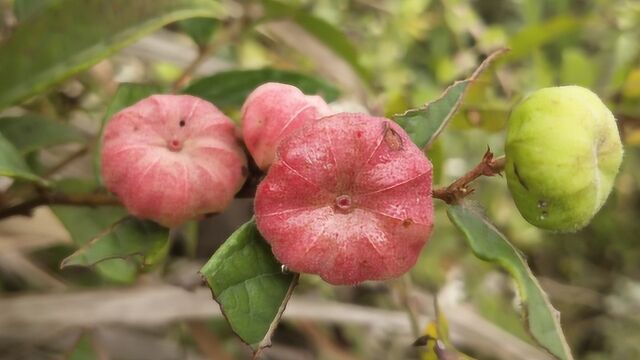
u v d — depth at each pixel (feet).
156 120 0.23
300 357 0.47
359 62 0.42
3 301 0.35
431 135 0.24
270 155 0.23
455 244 0.50
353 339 0.48
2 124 0.32
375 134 0.20
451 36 0.61
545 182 0.20
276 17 0.39
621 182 0.60
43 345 0.39
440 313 0.27
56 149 0.40
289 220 0.20
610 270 0.62
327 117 0.20
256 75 0.32
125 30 0.27
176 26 0.53
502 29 0.62
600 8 0.57
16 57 0.27
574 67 0.49
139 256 0.25
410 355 0.49
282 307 0.21
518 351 0.44
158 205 0.23
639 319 0.59
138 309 0.37
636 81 0.40
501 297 0.50
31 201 0.28
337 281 0.21
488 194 0.55
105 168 0.24
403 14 0.58
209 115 0.24
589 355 0.58
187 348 0.43
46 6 0.27
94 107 0.41
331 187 0.20
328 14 0.56
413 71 0.59
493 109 0.36
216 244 0.45
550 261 0.62
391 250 0.20
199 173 0.23
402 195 0.20
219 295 0.21
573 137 0.20
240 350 0.45
